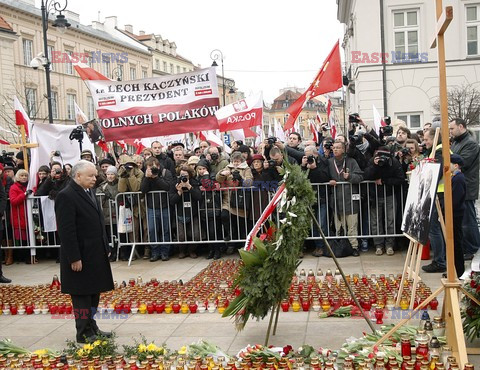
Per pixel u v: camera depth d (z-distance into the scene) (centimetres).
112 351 506
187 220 966
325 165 930
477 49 2486
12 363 485
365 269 823
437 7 448
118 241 982
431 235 774
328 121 1731
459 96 2261
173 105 970
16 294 743
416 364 418
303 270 789
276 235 516
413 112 2562
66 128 1109
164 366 455
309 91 941
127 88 976
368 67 2564
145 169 1044
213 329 590
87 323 562
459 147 802
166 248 986
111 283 576
